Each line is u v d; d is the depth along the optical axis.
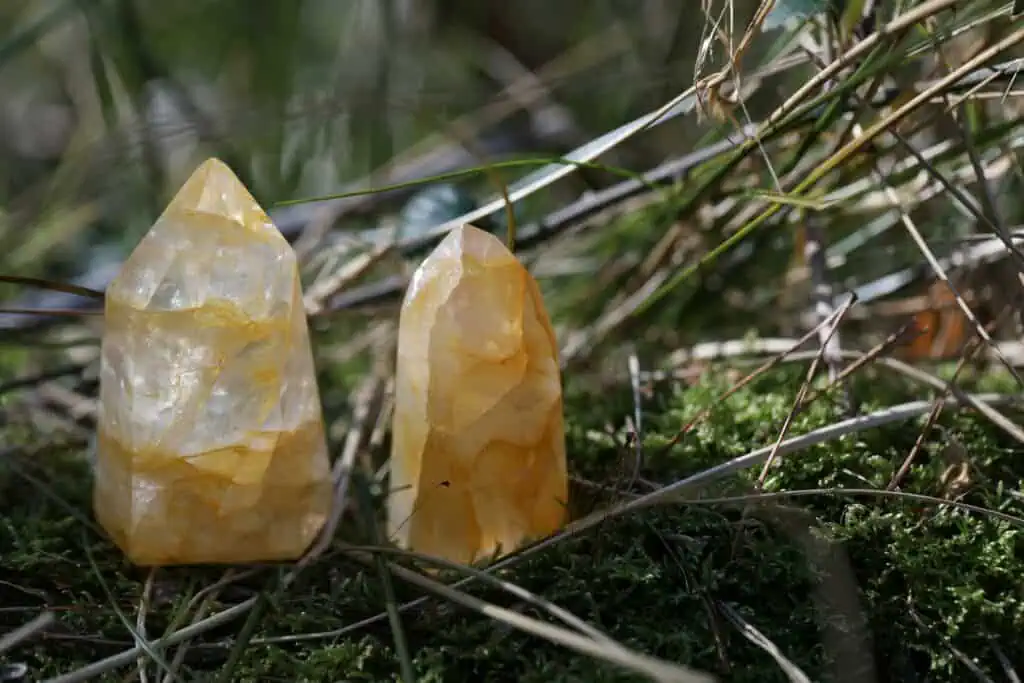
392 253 0.57
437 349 0.47
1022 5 0.48
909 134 0.51
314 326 0.58
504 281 0.47
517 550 0.47
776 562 0.47
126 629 0.47
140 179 0.67
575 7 0.77
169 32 0.73
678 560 0.47
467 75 0.75
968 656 0.46
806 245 0.54
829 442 0.49
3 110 0.76
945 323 0.54
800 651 0.46
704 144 0.55
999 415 0.48
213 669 0.46
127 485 0.47
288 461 0.48
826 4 0.49
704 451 0.50
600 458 0.51
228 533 0.48
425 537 0.48
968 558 0.47
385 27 0.68
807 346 0.53
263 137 0.68
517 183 0.59
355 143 0.68
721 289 0.57
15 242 0.62
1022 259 0.49
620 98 0.67
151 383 0.47
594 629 0.45
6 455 0.51
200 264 0.47
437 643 0.46
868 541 0.47
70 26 0.69
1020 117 0.51
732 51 0.50
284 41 0.71
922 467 0.48
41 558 0.48
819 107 0.52
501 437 0.47
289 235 0.63
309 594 0.48
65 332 0.60
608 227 0.59
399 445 0.48
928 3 0.48
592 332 0.56
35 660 0.46
